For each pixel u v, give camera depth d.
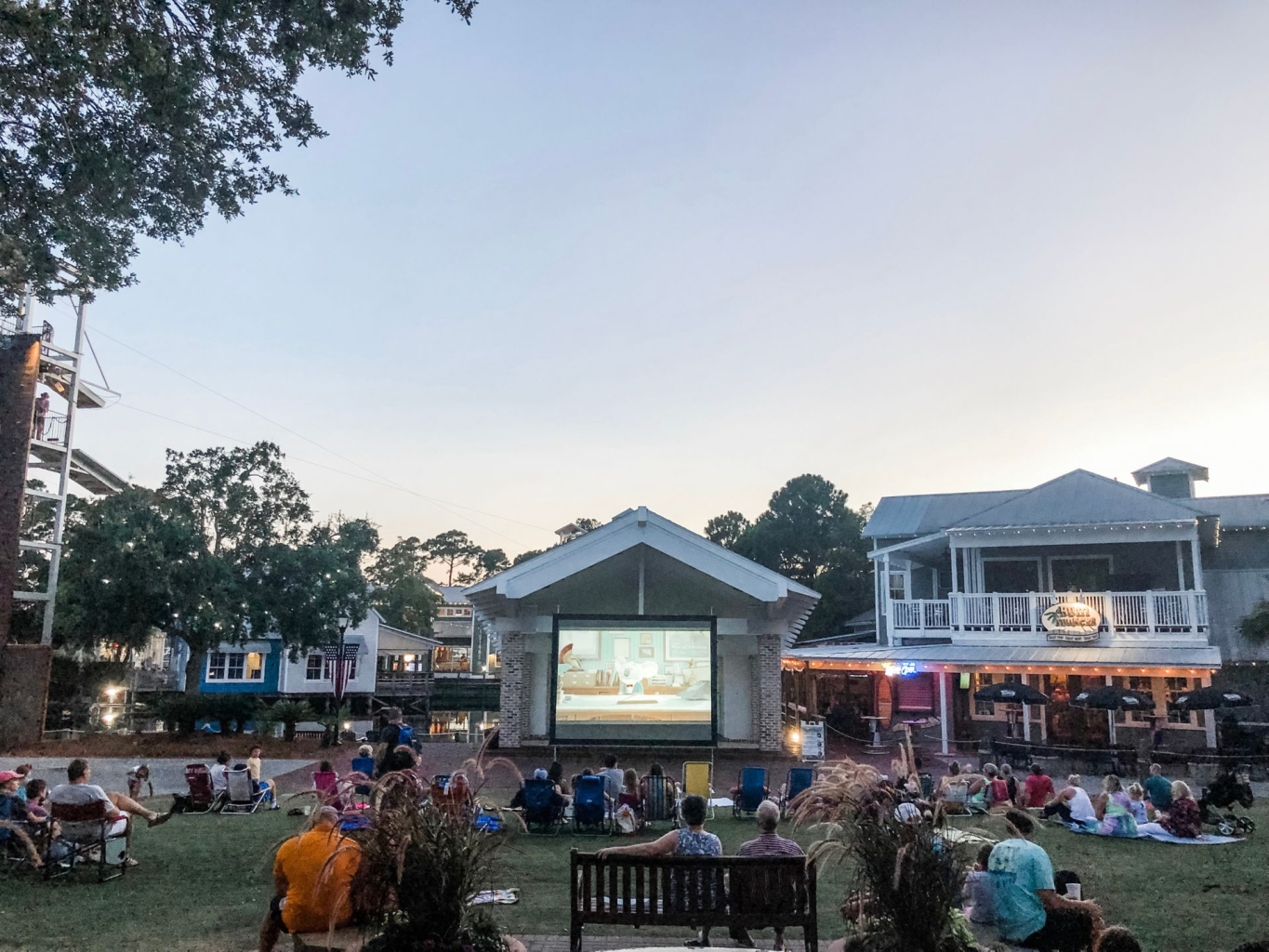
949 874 5.12
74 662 33.22
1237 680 28.94
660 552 23.75
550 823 13.86
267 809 15.42
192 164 11.66
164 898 8.78
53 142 10.22
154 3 9.95
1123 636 25.58
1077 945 6.50
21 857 9.92
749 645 25.64
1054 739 27.61
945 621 29.75
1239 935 8.23
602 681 23.25
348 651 35.00
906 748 5.96
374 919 5.23
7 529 25.16
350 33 11.25
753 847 7.26
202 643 30.27
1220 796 14.38
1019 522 27.67
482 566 122.62
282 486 32.69
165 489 31.61
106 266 11.84
